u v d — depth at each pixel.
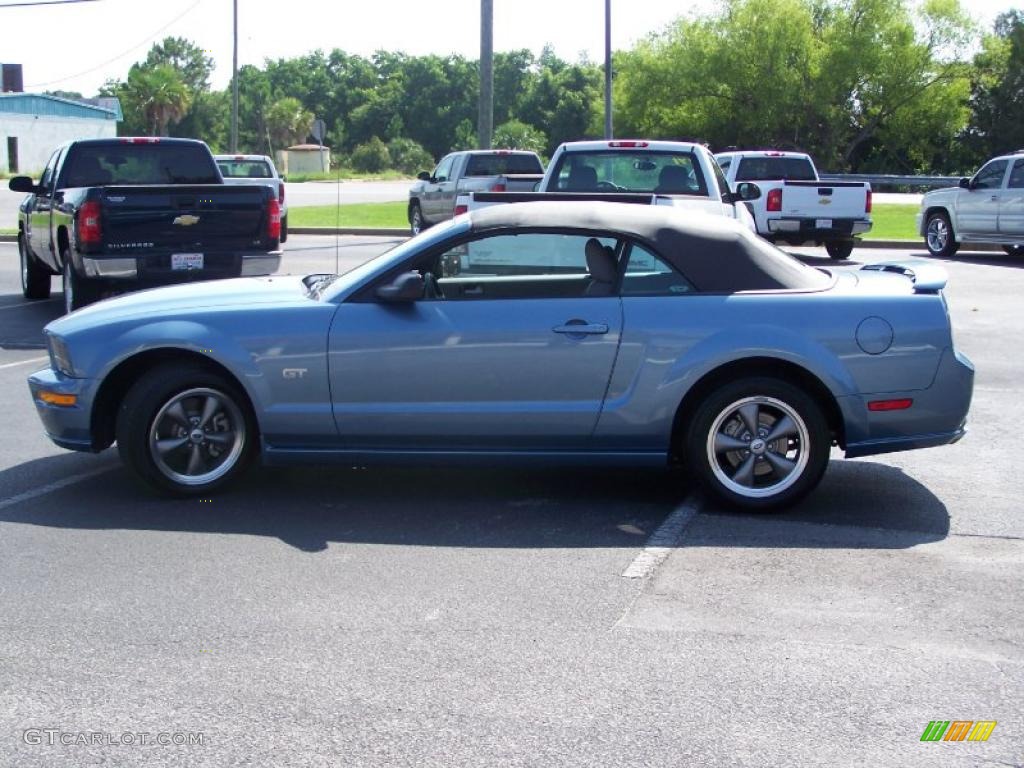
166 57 115.25
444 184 24.20
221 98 94.06
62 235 12.89
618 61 60.28
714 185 12.27
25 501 6.62
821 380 6.23
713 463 6.35
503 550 5.81
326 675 4.36
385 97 103.94
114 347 6.47
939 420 6.36
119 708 4.11
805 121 57.97
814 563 5.61
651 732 3.93
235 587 5.27
